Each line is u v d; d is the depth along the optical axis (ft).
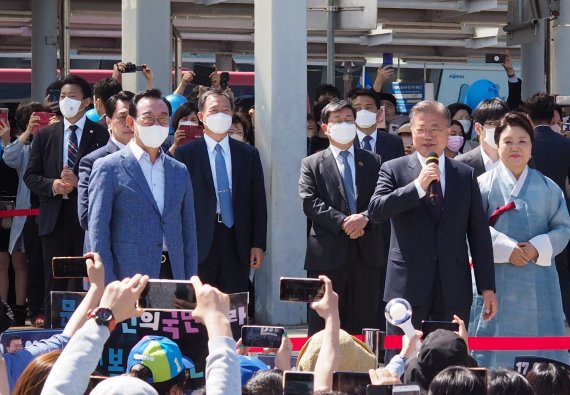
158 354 32.14
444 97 180.65
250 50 161.48
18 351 33.68
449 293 47.44
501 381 29.58
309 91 161.48
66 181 62.13
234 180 58.29
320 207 56.75
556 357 48.96
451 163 48.24
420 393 28.94
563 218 49.80
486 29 146.92
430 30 142.20
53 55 126.31
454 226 47.57
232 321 38.29
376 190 48.65
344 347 36.52
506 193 49.70
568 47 101.14
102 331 24.68
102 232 46.29
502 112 54.80
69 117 63.62
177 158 58.18
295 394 25.38
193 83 78.48
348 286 57.26
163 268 47.21
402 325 35.29
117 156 47.19
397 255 47.98
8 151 70.74
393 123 79.77
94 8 127.24
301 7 69.67
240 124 73.36
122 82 87.66
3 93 161.17
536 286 49.32
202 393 28.60
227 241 58.03
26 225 70.13
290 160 69.67
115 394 23.27
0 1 133.69
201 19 133.59
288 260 69.72
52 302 38.68
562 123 75.82
